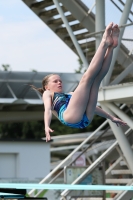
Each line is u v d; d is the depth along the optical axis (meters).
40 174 47.09
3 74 43.00
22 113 46.09
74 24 30.30
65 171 25.42
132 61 22.67
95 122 81.12
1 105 43.84
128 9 23.45
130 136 26.72
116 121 12.62
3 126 89.44
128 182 26.08
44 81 12.43
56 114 11.94
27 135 87.56
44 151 47.44
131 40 22.67
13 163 46.56
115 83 23.22
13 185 13.10
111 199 26.09
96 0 24.62
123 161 27.42
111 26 10.98
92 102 11.23
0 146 45.88
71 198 24.73
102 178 25.22
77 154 30.30
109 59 11.10
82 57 25.36
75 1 29.20
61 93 11.97
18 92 45.12
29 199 15.48
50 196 31.50
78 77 44.97
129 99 22.50
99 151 39.62
